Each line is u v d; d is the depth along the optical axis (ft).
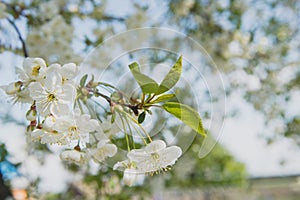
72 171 2.25
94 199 2.50
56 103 0.81
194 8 2.57
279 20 2.85
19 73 0.87
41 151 2.01
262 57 2.86
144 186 2.64
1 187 1.95
